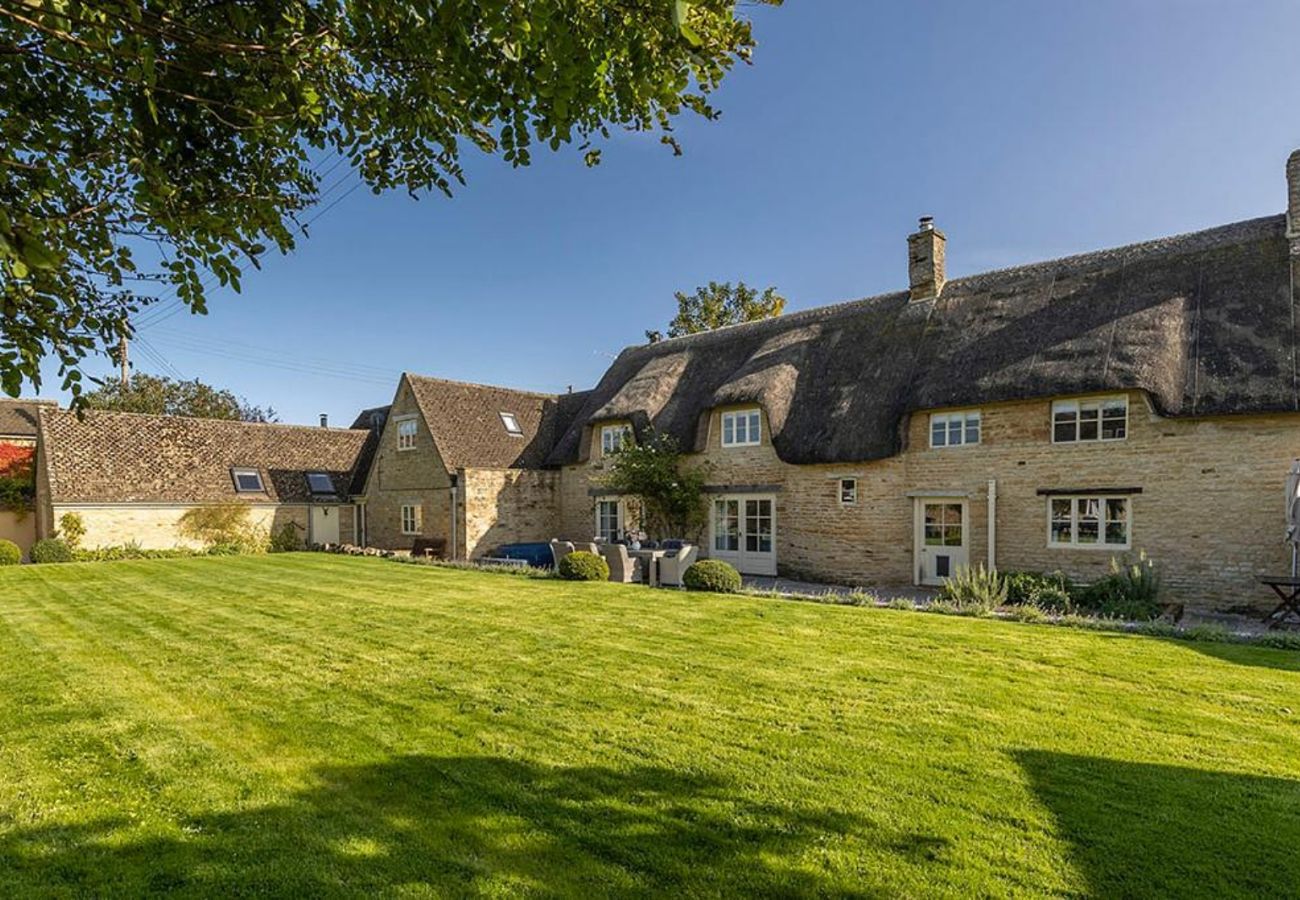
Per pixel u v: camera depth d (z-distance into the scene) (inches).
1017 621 405.1
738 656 318.7
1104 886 135.5
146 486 983.6
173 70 130.8
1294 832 155.5
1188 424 517.0
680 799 173.2
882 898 132.6
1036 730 219.5
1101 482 551.5
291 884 138.6
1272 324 500.7
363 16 127.6
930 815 163.9
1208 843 151.0
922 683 272.8
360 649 340.5
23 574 700.0
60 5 100.3
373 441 1284.4
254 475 1101.1
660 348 997.8
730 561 775.7
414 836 156.9
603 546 660.7
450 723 229.9
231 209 151.3
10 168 121.5
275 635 378.0
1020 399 569.9
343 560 858.8
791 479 719.7
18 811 169.2
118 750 208.8
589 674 289.0
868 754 200.2
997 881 137.3
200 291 153.7
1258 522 490.9
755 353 815.7
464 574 681.6
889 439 637.3
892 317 726.5
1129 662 304.2
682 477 808.3
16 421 1413.6
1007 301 650.2
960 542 622.5
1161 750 203.0
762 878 139.0
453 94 143.1
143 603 502.0
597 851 150.0
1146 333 535.8
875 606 463.2
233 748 209.9
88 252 143.8
